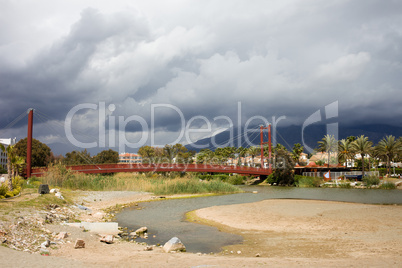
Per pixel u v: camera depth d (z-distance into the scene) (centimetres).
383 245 1397
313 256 1222
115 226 1819
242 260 1103
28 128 6072
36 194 2816
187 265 996
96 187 4609
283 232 1794
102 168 6291
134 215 2570
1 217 1485
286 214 2455
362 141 7881
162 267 956
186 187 4944
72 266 895
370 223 2031
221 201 3759
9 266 810
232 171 8300
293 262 1058
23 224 1461
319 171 9656
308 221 2128
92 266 930
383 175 8725
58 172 4616
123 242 1526
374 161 10738
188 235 1759
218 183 5394
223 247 1455
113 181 4922
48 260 953
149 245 1505
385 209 2759
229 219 2264
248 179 10319
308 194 5100
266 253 1306
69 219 2012
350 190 6134
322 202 3466
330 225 1977
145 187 4822
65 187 4431
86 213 2491
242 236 1711
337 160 10306
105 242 1462
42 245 1202
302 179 8075
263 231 1838
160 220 2312
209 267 959
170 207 3125
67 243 1330
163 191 4603
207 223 2148
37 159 8650
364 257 1166
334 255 1228
